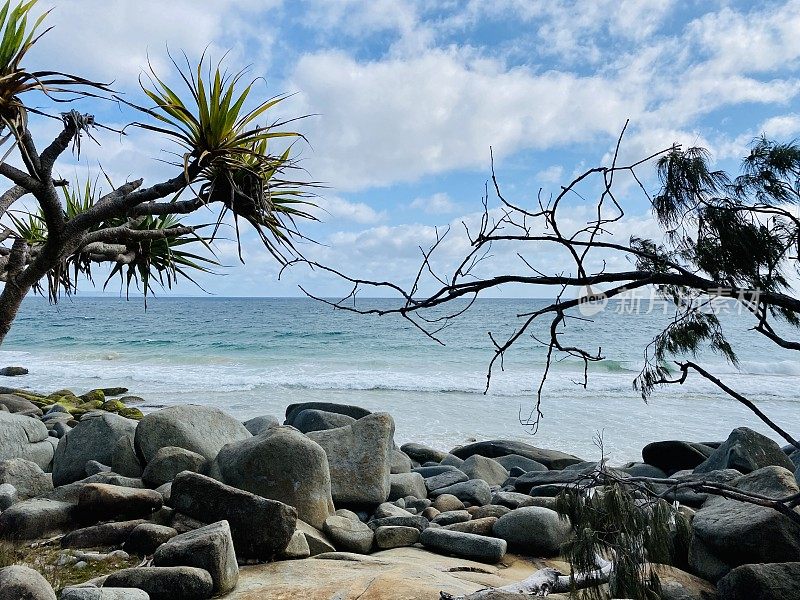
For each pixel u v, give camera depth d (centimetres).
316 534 547
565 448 1302
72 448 752
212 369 2628
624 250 233
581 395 1969
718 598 445
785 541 450
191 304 11238
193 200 405
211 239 399
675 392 1995
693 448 976
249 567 470
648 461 1012
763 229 240
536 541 575
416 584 395
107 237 452
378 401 1853
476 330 4397
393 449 983
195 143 390
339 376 2375
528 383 2170
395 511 695
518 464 1094
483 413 1673
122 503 526
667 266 243
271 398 1867
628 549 313
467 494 839
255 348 3512
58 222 389
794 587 413
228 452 617
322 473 599
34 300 11181
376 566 463
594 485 321
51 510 529
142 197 397
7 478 624
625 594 313
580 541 317
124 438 704
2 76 338
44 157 370
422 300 231
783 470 529
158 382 2211
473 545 549
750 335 2908
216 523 459
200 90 372
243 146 419
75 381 2233
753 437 800
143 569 404
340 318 6500
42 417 1340
